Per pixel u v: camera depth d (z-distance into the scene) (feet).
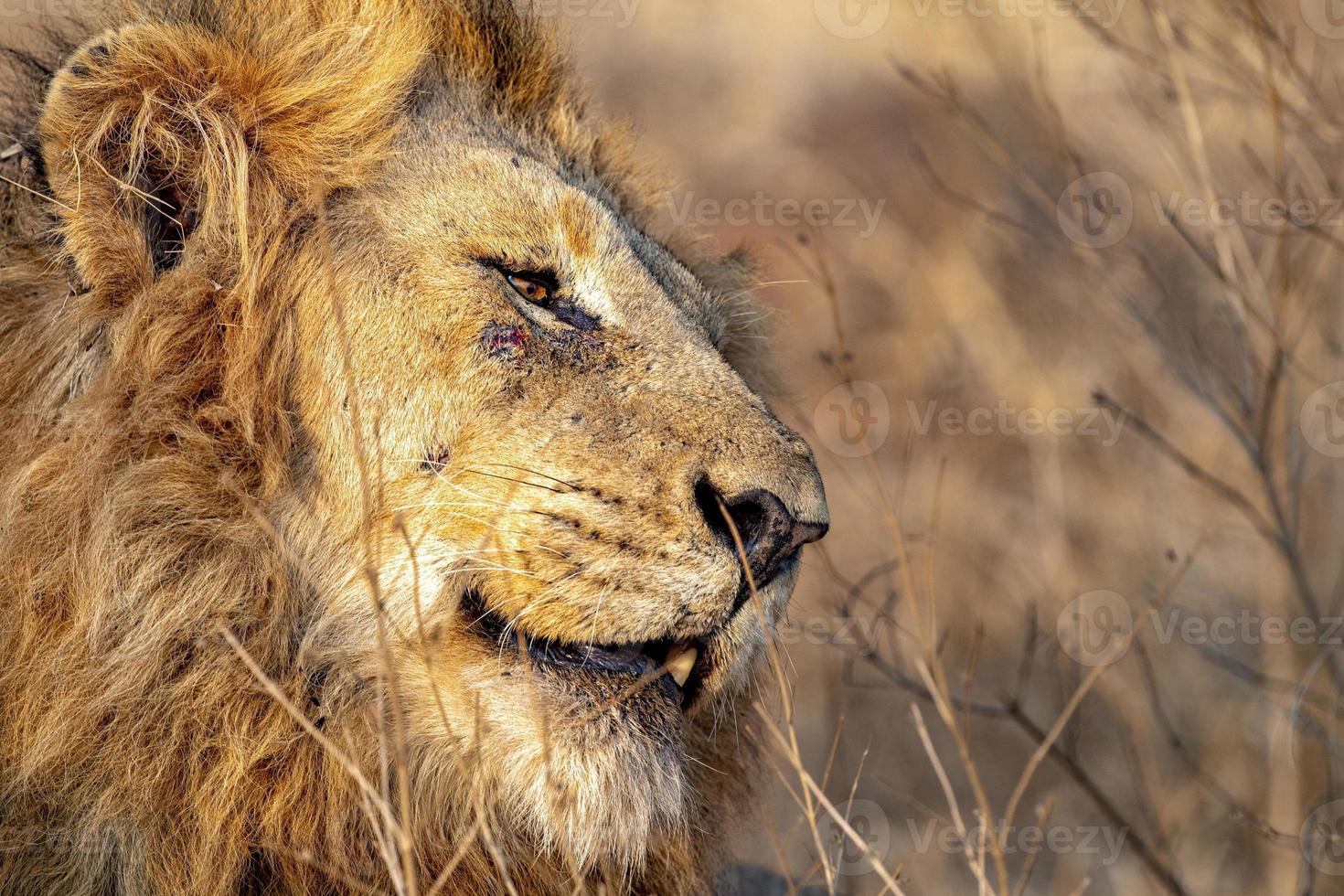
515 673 21.04
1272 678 35.96
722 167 66.03
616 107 69.87
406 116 23.26
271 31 22.85
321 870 21.06
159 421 20.70
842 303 56.75
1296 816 34.32
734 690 22.54
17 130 23.75
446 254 21.97
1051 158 50.08
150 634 20.35
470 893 21.79
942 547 46.88
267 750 20.56
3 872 20.57
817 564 47.16
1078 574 43.37
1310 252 39.63
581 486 21.04
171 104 21.68
